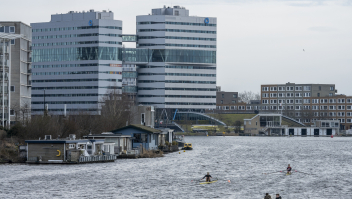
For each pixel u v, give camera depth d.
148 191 181.00
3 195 170.62
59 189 181.50
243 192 182.25
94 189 182.75
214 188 189.12
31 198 167.00
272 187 192.62
